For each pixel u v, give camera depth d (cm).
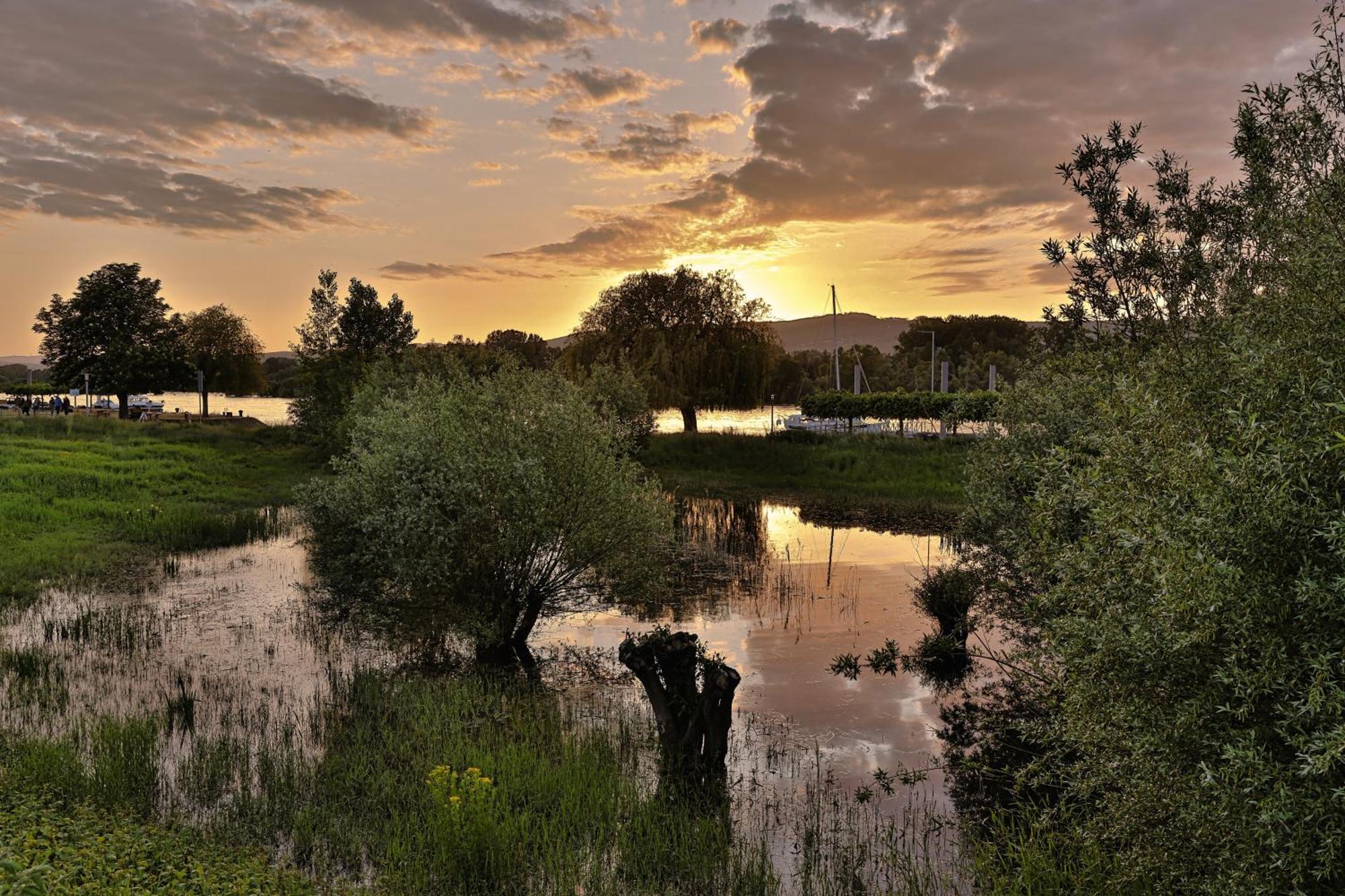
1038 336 823
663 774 927
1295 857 379
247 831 784
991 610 1292
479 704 1138
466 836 731
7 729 1004
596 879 718
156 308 6091
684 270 5200
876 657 1302
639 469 1563
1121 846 561
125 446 3856
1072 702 512
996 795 900
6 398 9419
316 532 1505
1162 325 676
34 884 327
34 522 2339
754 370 5122
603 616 1627
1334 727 372
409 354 3591
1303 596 371
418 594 1388
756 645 1431
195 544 2233
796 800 891
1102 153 755
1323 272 464
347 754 956
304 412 3978
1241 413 435
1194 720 427
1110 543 508
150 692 1170
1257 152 632
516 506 1343
